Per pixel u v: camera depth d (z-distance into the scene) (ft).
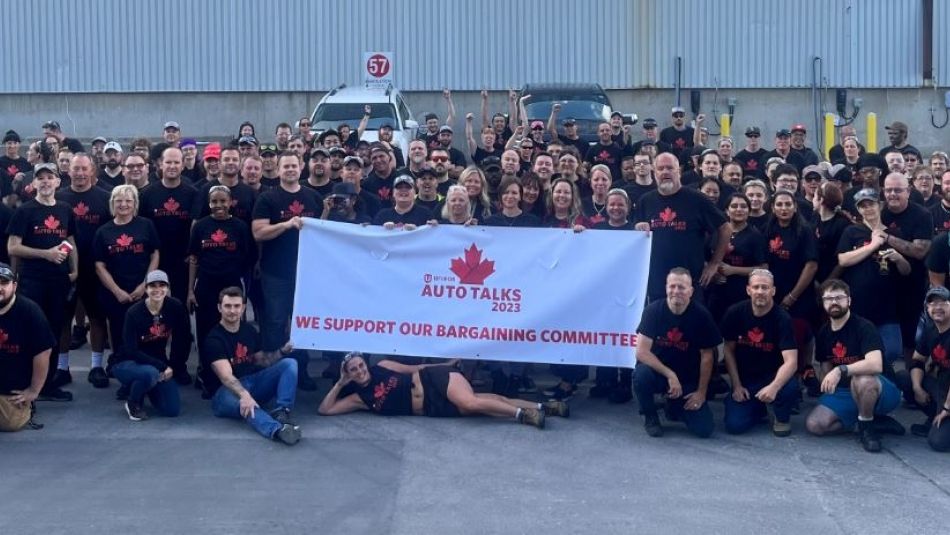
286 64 84.02
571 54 83.51
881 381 28.48
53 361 32.14
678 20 83.15
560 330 31.78
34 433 29.32
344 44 83.82
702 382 29.22
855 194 34.45
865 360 28.35
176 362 33.06
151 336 30.78
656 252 31.86
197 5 83.66
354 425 30.09
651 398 29.22
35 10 83.92
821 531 23.07
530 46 83.46
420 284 32.19
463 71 83.61
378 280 32.30
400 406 30.73
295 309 32.30
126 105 84.69
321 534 22.84
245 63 84.07
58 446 28.30
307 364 34.78
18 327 29.07
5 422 29.09
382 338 32.22
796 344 29.43
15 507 24.21
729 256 32.19
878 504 24.57
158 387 30.53
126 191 32.78
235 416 30.14
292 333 32.35
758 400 29.45
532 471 26.63
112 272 32.68
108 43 84.07
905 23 82.79
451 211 32.65
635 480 26.05
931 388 29.37
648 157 37.60
